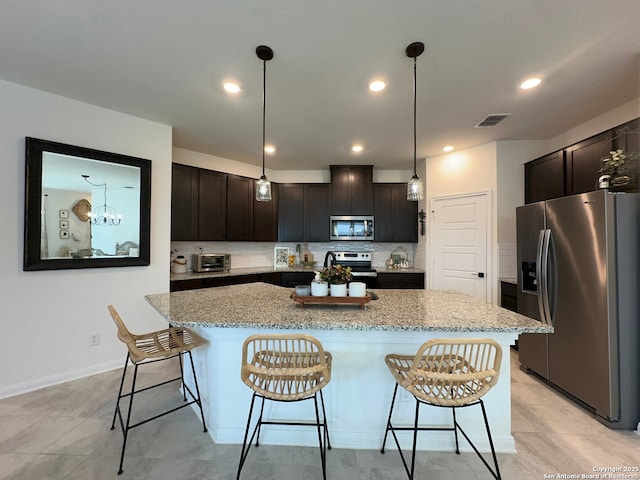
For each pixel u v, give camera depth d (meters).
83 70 2.08
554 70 2.06
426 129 3.14
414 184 2.12
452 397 1.39
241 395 1.83
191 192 3.67
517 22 1.60
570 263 2.21
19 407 2.12
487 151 3.58
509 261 3.47
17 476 1.52
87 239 2.57
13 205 2.26
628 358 1.94
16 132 2.27
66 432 1.86
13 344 2.27
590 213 2.06
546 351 2.46
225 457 1.69
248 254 4.81
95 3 1.49
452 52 1.86
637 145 2.24
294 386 1.63
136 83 2.25
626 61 1.96
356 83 2.22
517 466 1.62
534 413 2.10
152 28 1.67
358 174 4.64
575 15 1.55
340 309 1.84
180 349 1.80
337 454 1.73
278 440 1.81
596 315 2.03
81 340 2.57
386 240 4.64
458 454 1.73
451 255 3.92
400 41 1.76
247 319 1.61
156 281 2.99
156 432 1.89
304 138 3.41
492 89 2.32
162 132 3.01
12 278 2.26
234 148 3.78
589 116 2.81
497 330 1.48
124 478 1.52
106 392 2.33
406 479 1.54
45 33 1.71
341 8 1.51
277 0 1.46
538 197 3.23
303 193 4.73
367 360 1.80
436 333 1.76
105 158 2.64
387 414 1.80
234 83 2.24
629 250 1.96
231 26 1.64
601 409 1.99
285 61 1.96
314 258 5.09
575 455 1.70
